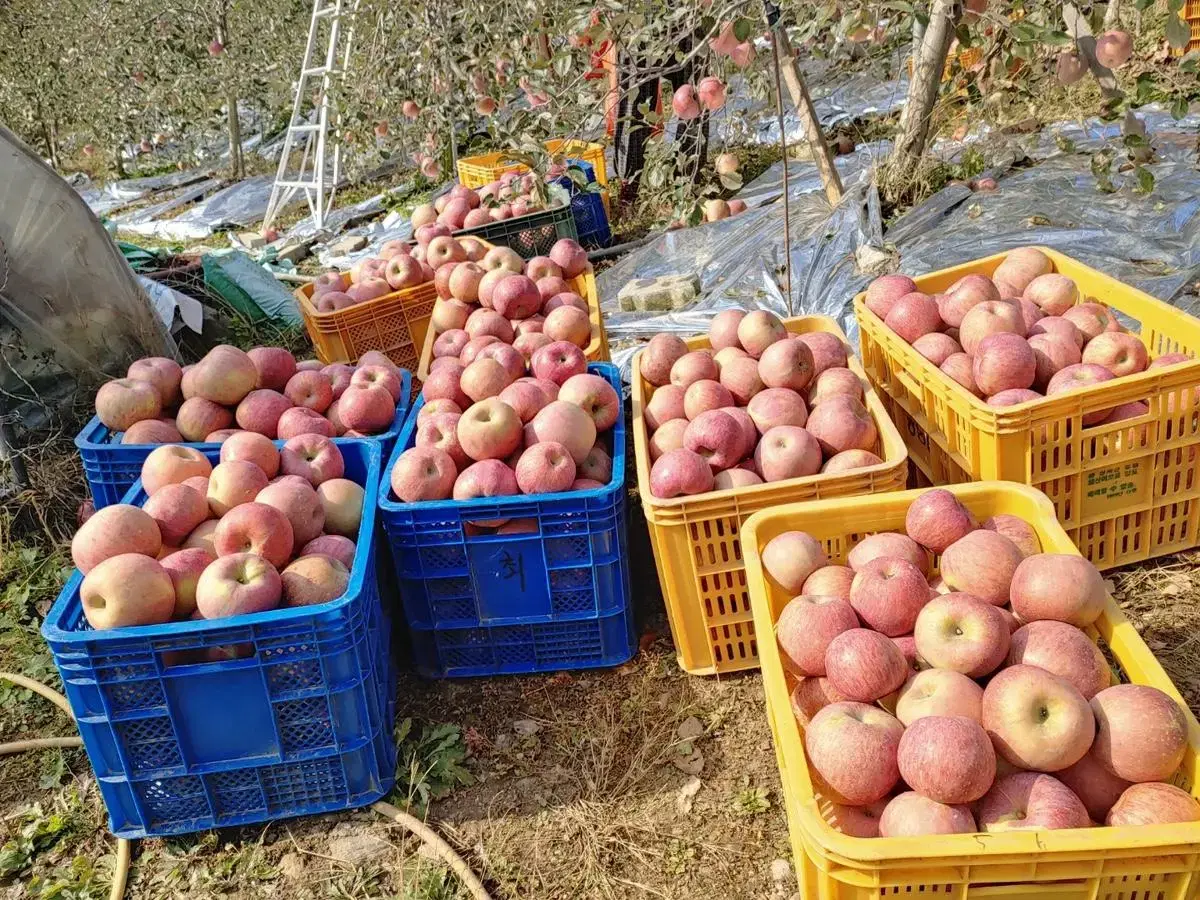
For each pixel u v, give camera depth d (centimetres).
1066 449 313
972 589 240
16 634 398
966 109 656
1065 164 611
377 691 292
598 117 468
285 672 268
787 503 301
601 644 338
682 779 295
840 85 873
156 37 1263
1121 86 636
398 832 286
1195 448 321
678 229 678
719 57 436
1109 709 196
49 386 500
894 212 634
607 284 662
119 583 260
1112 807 193
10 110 1339
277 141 1437
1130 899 174
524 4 604
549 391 370
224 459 335
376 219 1027
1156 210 531
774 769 293
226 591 265
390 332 573
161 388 398
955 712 205
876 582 236
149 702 266
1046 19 345
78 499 471
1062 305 378
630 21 388
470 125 889
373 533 313
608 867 269
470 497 326
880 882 174
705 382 351
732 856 268
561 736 316
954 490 269
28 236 486
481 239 606
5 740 341
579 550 322
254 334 691
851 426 320
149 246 1060
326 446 350
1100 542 333
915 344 366
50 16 1289
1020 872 170
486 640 340
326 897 269
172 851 286
